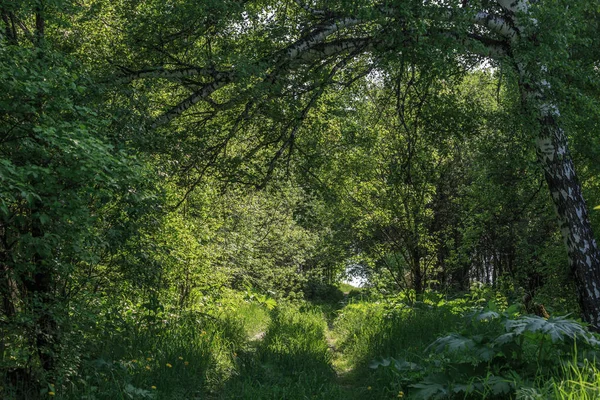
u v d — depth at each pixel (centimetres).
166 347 885
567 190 1008
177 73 999
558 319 582
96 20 1022
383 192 1631
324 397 790
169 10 955
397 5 872
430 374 693
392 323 1205
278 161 1101
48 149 602
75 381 676
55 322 666
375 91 1248
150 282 789
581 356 581
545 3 920
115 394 680
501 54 1007
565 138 1005
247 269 1723
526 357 626
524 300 1455
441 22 908
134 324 953
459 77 1109
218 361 916
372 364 828
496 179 1329
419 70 1012
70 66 712
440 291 1948
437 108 1103
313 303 2712
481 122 1118
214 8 932
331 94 1141
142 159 755
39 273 678
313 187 1148
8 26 754
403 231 1753
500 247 1678
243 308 1557
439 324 1137
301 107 993
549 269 1391
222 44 1026
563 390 488
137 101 848
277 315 1548
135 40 997
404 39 898
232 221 1506
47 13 794
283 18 1044
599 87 1034
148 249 776
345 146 1202
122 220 726
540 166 1033
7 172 518
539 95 963
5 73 563
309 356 1012
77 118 660
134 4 1009
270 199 1648
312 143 1112
